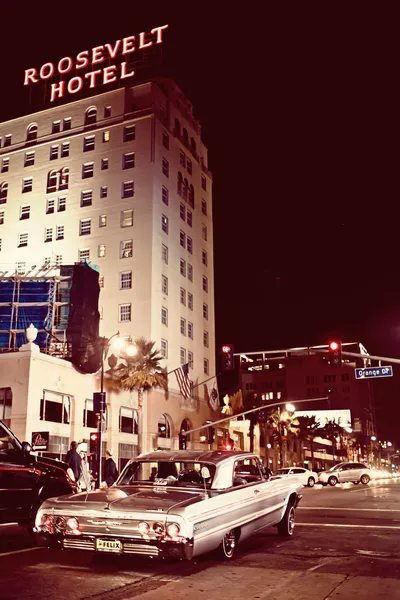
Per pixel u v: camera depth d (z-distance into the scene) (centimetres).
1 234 5909
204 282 6328
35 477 1034
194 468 893
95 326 4478
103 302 5225
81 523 767
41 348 4219
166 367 5181
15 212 5931
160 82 6284
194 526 739
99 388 4147
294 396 14288
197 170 6550
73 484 1102
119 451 4319
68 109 6091
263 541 1088
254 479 1005
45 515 795
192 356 5766
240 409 7012
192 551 731
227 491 862
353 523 1438
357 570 816
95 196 5625
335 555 937
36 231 5759
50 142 6022
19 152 6138
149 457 931
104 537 755
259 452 7738
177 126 6247
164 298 5331
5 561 865
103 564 843
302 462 9988
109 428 4219
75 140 5912
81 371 3994
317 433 10212
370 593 681
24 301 4506
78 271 4531
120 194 5525
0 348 4278
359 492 3081
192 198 6322
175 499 784
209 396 5975
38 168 5988
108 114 5897
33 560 873
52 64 6556
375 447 15788
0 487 969
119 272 5272
